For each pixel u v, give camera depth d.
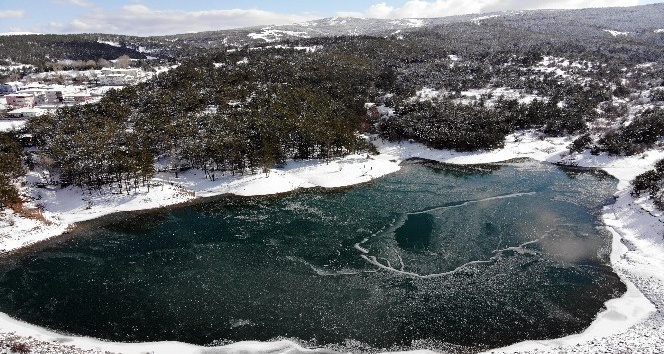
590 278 60.34
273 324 52.47
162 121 113.88
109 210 87.62
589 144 120.50
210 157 98.50
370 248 70.06
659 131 120.94
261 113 119.94
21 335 50.75
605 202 87.44
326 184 100.00
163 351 48.22
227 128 108.12
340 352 47.81
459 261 65.56
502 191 94.94
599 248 68.56
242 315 54.22
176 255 69.56
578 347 46.97
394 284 59.84
